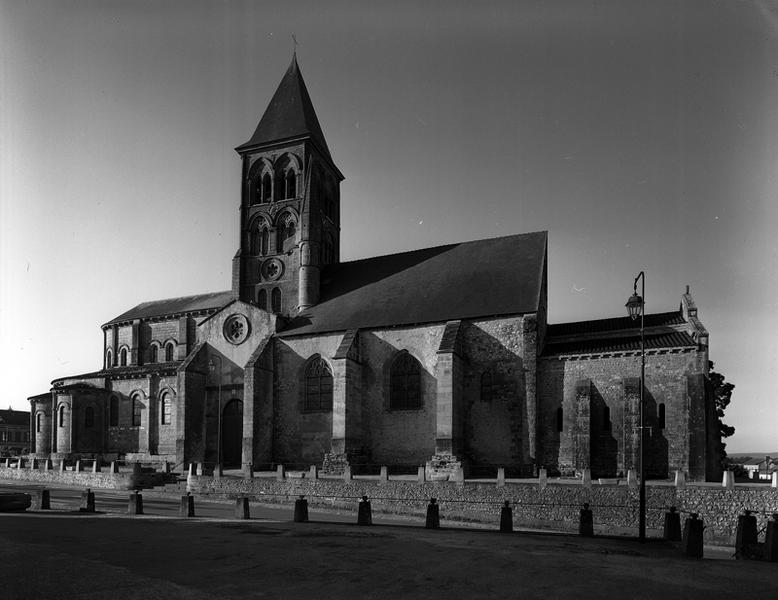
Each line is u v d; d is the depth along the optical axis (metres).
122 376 57.22
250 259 53.56
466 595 11.09
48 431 59.19
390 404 41.81
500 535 20.23
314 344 44.59
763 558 16.17
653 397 35.06
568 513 27.59
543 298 42.47
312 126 55.41
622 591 11.58
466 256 48.03
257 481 34.78
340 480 32.62
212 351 48.62
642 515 20.78
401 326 42.00
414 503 30.38
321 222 53.94
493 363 39.25
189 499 23.83
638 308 26.88
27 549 14.90
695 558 16.14
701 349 34.44
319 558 14.32
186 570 12.84
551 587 11.79
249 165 55.00
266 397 44.47
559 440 37.09
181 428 45.97
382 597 10.89
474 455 38.62
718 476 34.81
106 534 17.91
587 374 37.12
